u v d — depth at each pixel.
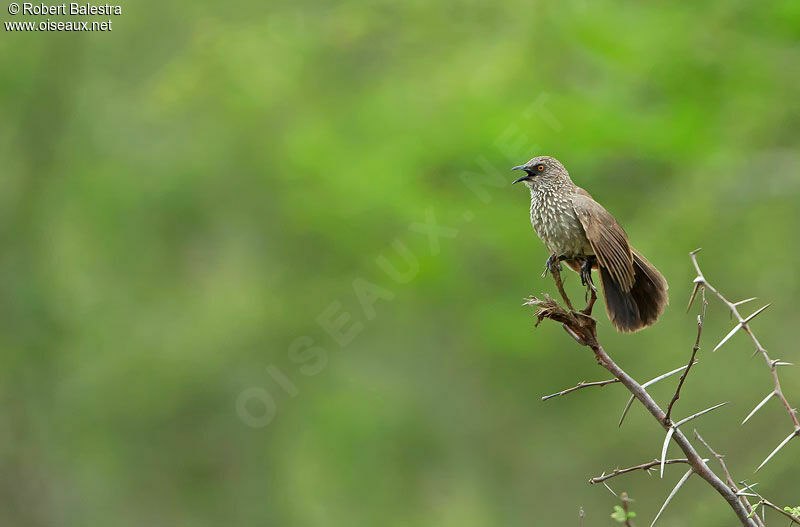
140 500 17.17
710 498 11.84
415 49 14.59
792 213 12.74
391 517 15.48
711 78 12.30
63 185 17.98
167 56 18.09
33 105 18.34
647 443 14.79
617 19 12.30
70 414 17.67
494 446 15.81
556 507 15.27
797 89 12.18
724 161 12.15
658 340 14.55
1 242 18.12
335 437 15.88
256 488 16.50
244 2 16.66
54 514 17.39
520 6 13.50
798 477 12.26
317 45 14.95
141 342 17.66
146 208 17.03
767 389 13.45
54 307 18.08
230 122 15.43
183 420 17.05
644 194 13.23
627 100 12.60
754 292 13.55
